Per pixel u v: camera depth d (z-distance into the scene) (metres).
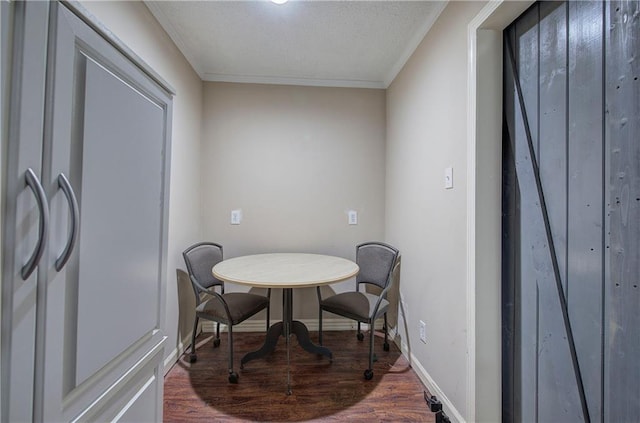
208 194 2.63
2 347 0.53
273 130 2.69
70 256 0.62
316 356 2.20
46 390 0.60
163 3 1.71
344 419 1.55
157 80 1.00
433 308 1.77
